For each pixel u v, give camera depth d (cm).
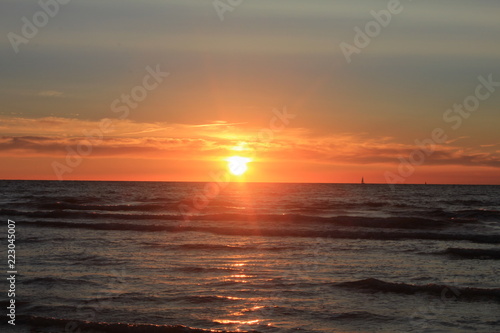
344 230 2411
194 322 1023
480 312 1081
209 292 1234
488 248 1906
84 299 1177
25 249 1833
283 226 2609
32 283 1313
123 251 1792
